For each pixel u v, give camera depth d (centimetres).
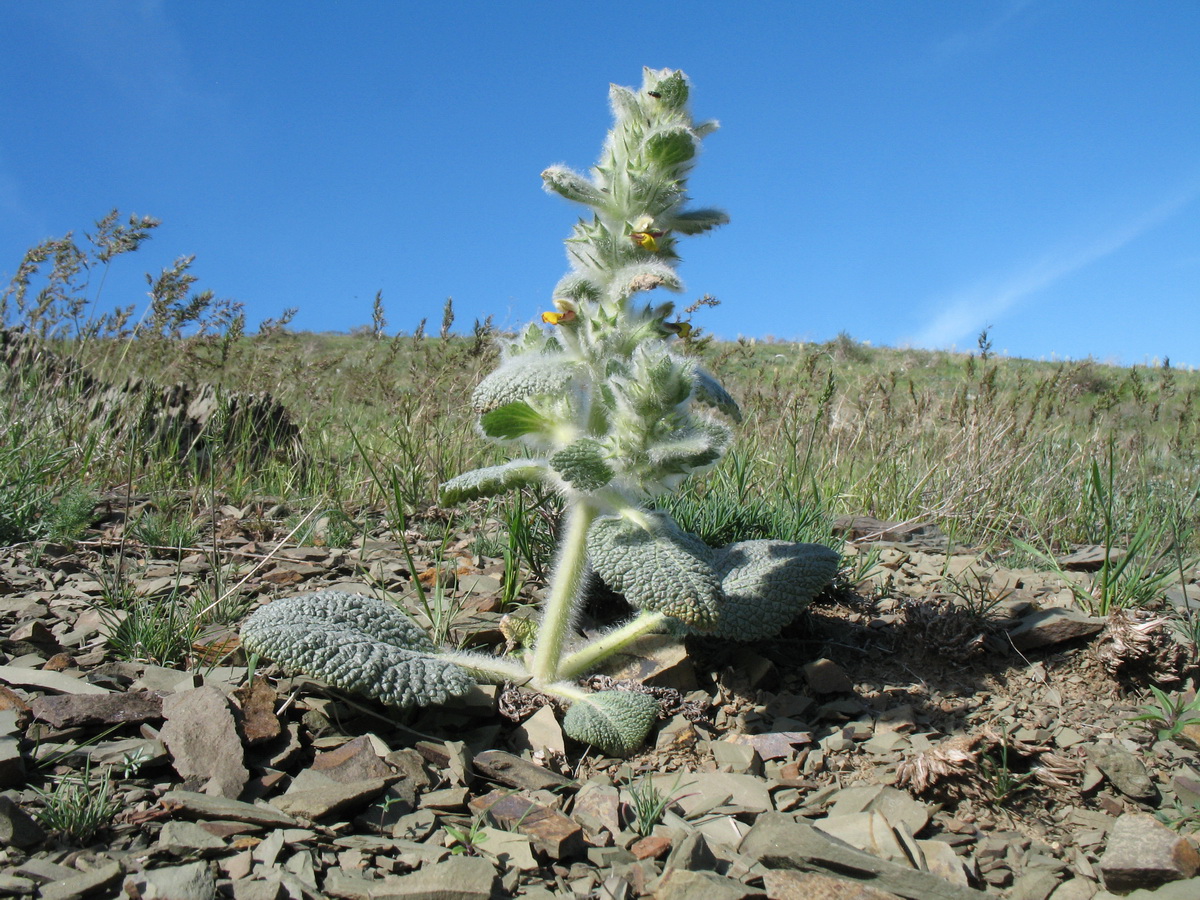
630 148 49
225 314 95
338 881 34
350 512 84
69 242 103
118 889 33
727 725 48
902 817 40
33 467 77
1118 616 54
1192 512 85
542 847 37
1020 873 38
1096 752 44
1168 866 36
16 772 37
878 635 58
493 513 82
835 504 92
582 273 49
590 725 44
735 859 37
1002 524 91
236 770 39
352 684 43
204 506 83
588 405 49
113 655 50
